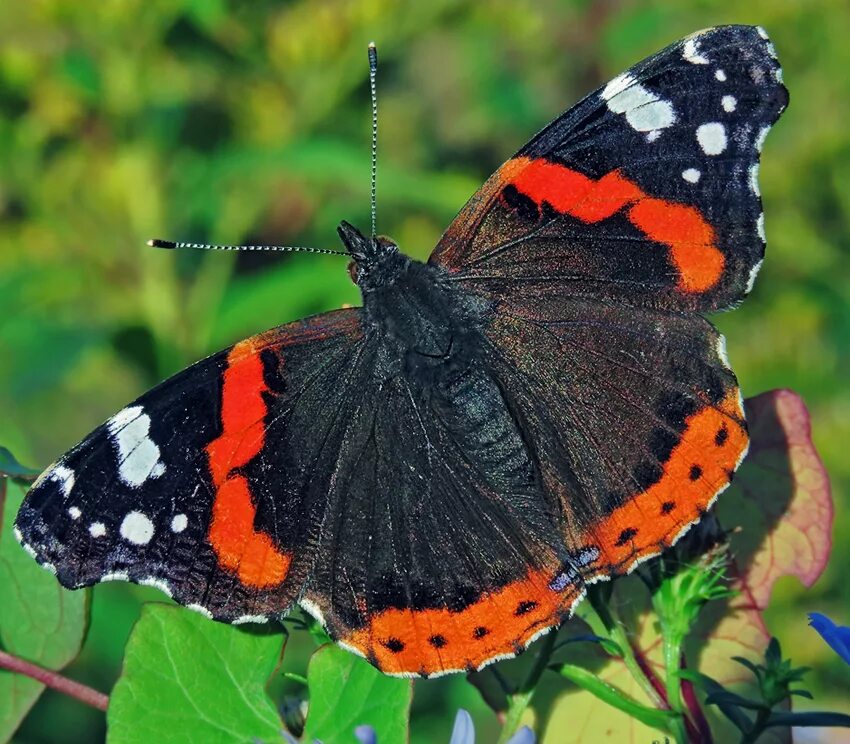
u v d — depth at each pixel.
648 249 0.26
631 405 0.26
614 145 0.26
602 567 0.25
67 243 0.33
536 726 0.25
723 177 0.25
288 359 0.26
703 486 0.25
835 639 0.24
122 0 0.32
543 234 0.26
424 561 0.25
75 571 0.25
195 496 0.25
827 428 0.33
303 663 0.30
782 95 0.25
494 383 0.26
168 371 0.33
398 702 0.25
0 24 0.33
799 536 0.26
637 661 0.25
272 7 0.33
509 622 0.25
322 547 0.25
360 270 0.27
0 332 0.33
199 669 0.25
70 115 0.33
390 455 0.26
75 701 0.31
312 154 0.33
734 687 0.25
